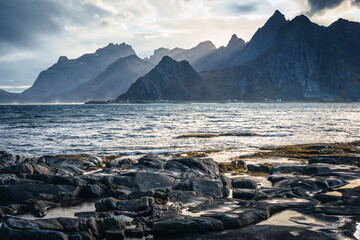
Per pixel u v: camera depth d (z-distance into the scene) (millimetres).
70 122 70812
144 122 71562
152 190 15945
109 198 13797
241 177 20188
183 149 32969
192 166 20609
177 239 9883
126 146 34969
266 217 11547
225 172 21938
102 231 10672
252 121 74750
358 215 11523
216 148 33688
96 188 15977
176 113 125062
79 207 14109
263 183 18484
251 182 17328
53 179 16438
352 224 10656
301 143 37656
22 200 14273
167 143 37312
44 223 10273
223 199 14227
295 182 16812
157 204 13359
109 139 40781
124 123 68125
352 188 15219
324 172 20000
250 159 26797
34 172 18875
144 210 12828
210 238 9773
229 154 29656
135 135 45312
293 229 10320
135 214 12391
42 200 14453
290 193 14703
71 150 32438
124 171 19344
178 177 18125
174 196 14398
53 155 28703
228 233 10109
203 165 20844
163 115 107688
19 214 13023
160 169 20062
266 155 28562
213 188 15961
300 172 20719
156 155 24906
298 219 11312
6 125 61844
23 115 103875
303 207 12703
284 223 10977
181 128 56375
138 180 16875
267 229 10367
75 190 15820
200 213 12109
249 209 12016
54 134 46281
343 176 17938
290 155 28188
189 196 14430
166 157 24078
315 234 9844
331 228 10344
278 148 32281
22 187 14852
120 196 14961
